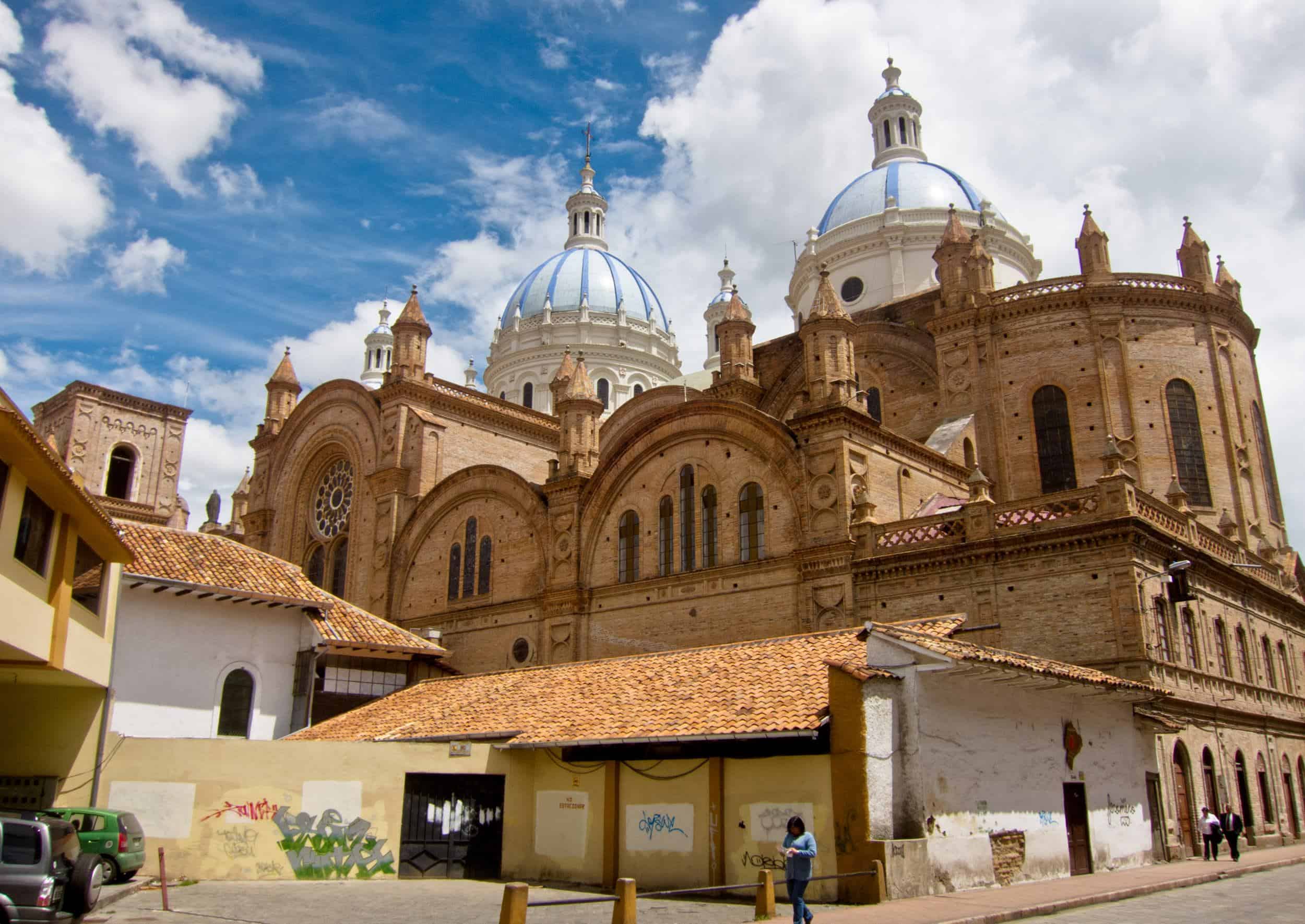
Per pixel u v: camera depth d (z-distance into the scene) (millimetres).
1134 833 29672
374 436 59469
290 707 37688
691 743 25062
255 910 20969
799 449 39938
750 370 48125
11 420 19703
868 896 20469
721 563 41750
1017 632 33500
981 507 35031
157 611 35125
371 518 58031
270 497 66188
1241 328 49562
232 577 37031
